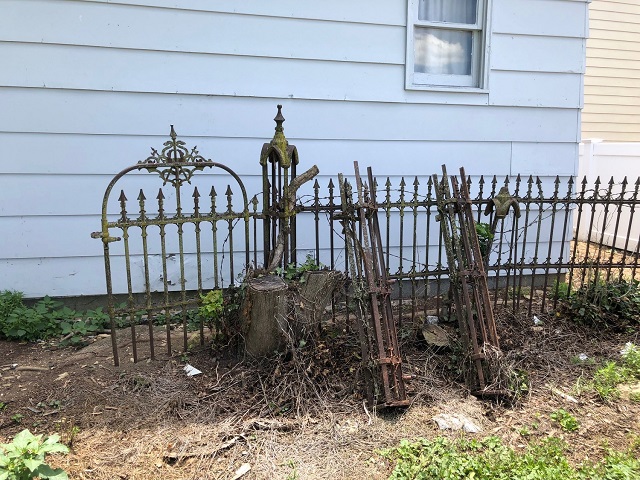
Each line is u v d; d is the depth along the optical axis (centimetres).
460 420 286
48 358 354
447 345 354
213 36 423
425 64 494
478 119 491
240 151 445
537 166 513
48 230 419
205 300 342
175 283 449
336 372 322
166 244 442
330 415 287
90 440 263
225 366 332
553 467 245
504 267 421
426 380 325
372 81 461
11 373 329
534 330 404
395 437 271
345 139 464
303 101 450
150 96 420
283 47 438
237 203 453
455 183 361
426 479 236
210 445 261
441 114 482
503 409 302
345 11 445
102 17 401
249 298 313
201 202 443
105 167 421
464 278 334
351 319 393
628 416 297
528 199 418
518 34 486
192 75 425
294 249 374
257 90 439
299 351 315
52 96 402
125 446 259
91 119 412
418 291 497
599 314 413
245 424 274
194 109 430
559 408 304
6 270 415
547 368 350
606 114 895
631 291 431
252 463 250
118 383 312
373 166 475
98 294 435
